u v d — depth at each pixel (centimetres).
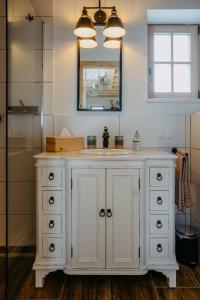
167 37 214
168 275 159
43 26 200
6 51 140
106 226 156
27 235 174
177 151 193
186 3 198
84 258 157
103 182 155
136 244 156
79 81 201
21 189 164
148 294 152
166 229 159
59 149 179
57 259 159
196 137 190
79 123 202
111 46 196
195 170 193
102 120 201
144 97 201
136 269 156
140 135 201
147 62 204
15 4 149
